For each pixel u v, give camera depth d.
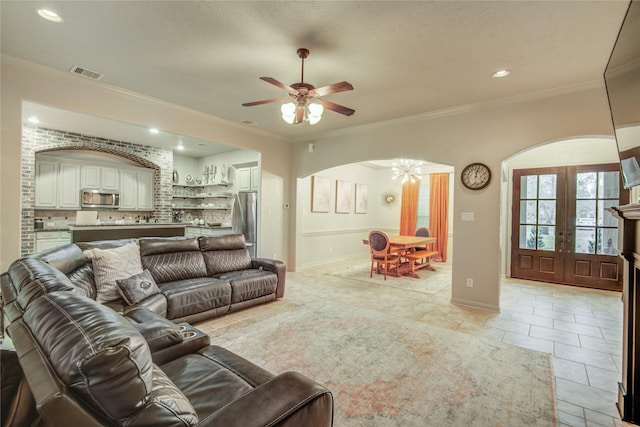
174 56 2.77
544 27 2.22
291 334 2.91
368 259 7.76
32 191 5.34
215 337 2.82
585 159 4.93
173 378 1.41
